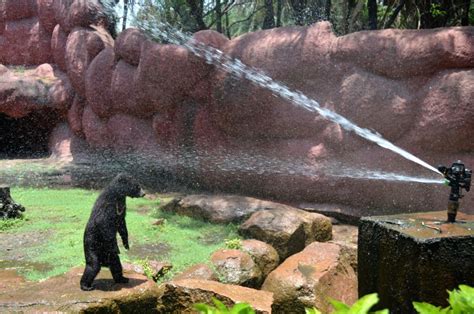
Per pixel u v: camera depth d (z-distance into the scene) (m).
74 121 13.40
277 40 9.11
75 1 13.65
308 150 8.70
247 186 9.48
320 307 5.10
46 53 15.55
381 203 8.00
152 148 10.91
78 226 7.11
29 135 15.13
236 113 9.47
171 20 16.11
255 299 4.52
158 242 6.43
